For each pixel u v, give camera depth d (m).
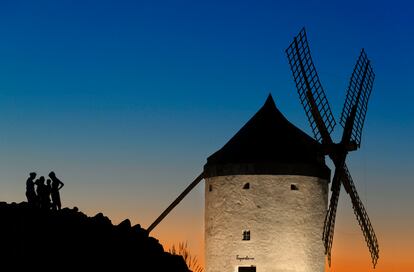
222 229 47.28
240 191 47.03
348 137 47.41
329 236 46.75
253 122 49.34
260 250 46.53
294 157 47.38
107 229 40.88
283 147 47.69
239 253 46.75
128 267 39.22
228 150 48.28
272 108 49.94
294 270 46.56
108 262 38.69
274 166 46.81
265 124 48.91
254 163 46.88
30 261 36.44
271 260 46.41
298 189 47.06
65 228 38.88
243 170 46.97
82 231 39.41
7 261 35.91
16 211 38.50
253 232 46.69
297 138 48.47
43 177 39.66
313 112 48.28
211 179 48.34
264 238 46.56
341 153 47.25
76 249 38.22
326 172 48.31
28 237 37.44
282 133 48.47
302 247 46.84
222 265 47.09
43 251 37.22
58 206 39.69
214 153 49.31
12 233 37.28
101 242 39.56
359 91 48.78
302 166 47.12
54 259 37.12
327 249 46.56
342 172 47.41
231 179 47.28
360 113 48.56
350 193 48.78
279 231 46.62
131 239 41.50
